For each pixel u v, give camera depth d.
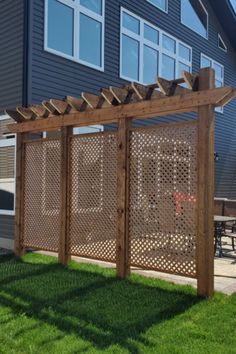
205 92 4.52
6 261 6.52
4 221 8.09
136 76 10.17
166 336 3.43
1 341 3.41
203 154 4.55
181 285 4.93
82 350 3.19
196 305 4.20
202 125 4.57
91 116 5.79
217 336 3.42
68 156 6.21
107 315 3.92
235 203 8.59
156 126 5.05
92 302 4.31
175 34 11.73
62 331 3.57
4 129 8.07
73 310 4.07
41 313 4.02
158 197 5.01
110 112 5.53
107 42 9.27
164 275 5.48
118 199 5.39
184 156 4.78
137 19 10.26
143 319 3.81
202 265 4.49
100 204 5.75
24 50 7.53
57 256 6.86
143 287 4.85
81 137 6.05
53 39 8.02
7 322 3.81
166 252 4.91
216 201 8.91
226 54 14.59
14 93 7.73
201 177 4.55
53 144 6.56
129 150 5.37
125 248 5.29
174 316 3.89
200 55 12.96
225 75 14.49
